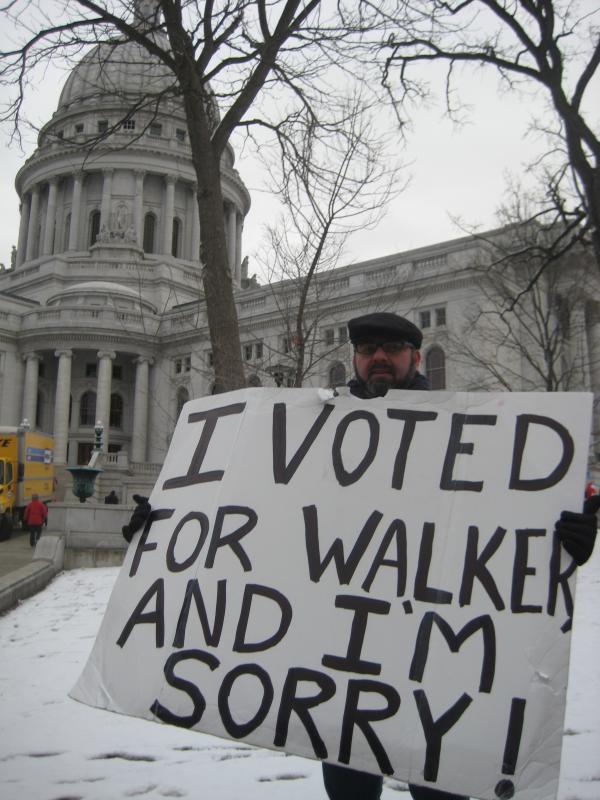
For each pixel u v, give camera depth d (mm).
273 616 2996
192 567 3197
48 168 83250
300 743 2777
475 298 44031
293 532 3139
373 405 3268
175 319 64312
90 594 13789
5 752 4891
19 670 7277
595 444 33625
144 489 51125
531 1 13672
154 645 3096
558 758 2533
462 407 3150
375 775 3004
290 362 25953
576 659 7547
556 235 25750
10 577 13273
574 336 36062
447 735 2639
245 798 4113
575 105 14203
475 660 2717
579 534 2717
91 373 68875
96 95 14188
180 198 84250
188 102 10781
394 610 2879
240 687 2912
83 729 5410
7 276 83625
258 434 3404
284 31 10992
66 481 54375
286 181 13945
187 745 5094
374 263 47938
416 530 2994
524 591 2777
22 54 11398
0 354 65750
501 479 2982
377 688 2770
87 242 82375
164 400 64250
